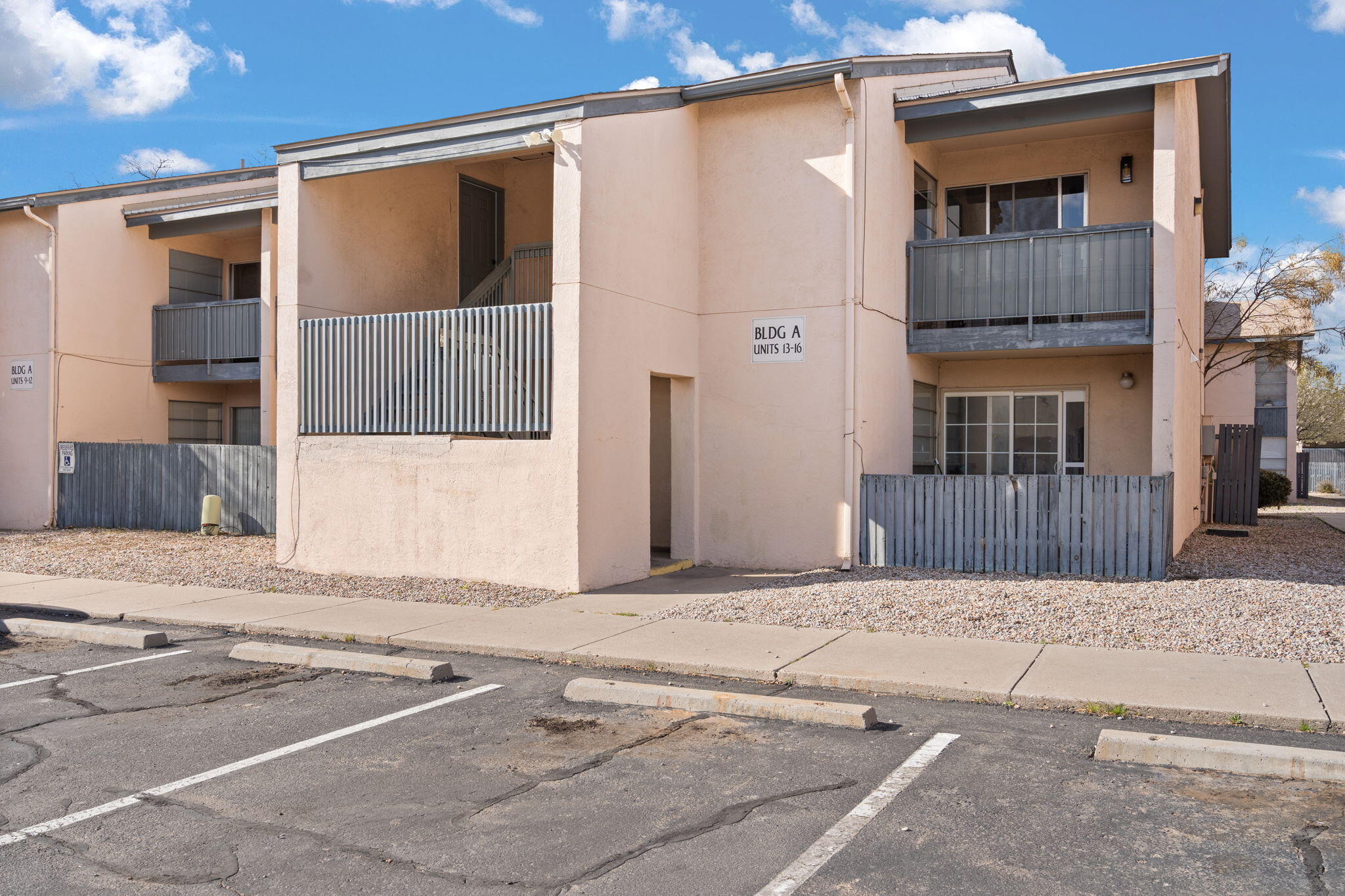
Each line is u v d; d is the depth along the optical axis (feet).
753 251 41.09
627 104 37.04
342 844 14.49
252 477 51.85
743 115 41.37
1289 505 84.64
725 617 30.25
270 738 19.65
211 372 59.82
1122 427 44.78
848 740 19.11
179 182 62.08
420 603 33.50
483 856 14.03
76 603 34.40
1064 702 20.86
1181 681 21.95
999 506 36.55
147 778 17.39
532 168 49.75
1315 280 73.46
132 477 55.26
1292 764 16.72
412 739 19.54
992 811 15.39
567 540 34.83
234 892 13.00
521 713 21.38
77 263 58.03
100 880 13.37
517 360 35.99
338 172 39.83
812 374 39.83
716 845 14.29
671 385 42.37
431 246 46.52
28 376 57.93
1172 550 38.22
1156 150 37.55
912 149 43.68
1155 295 37.58
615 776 17.28
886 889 12.85
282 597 35.19
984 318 41.81
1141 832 14.52
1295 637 25.59
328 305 41.63
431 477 37.73
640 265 38.11
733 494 41.37
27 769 17.88
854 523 38.91
